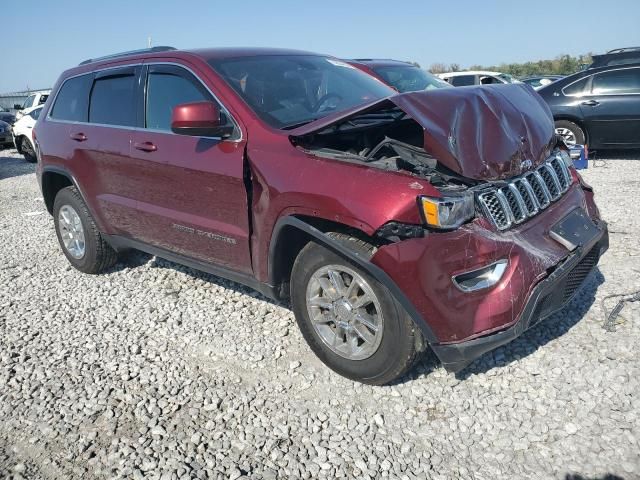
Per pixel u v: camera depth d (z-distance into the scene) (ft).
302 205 9.92
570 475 8.02
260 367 11.26
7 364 12.05
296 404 10.03
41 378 11.39
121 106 14.33
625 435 8.66
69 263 18.33
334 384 10.52
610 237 16.81
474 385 10.16
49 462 9.04
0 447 9.48
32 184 36.45
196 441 9.25
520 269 9.21
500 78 49.11
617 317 11.87
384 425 9.35
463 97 10.46
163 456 8.96
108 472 8.71
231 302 14.24
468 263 8.94
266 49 14.28
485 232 9.21
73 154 15.56
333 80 13.80
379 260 9.04
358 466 8.50
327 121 10.59
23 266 18.43
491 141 10.02
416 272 8.82
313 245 10.30
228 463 8.72
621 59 32.45
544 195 10.61
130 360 11.87
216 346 12.17
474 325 8.96
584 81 30.42
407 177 9.07
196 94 12.44
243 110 11.56
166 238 13.47
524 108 11.40
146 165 13.23
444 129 9.63
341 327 10.30
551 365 10.50
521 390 9.91
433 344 9.09
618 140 30.01
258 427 9.52
